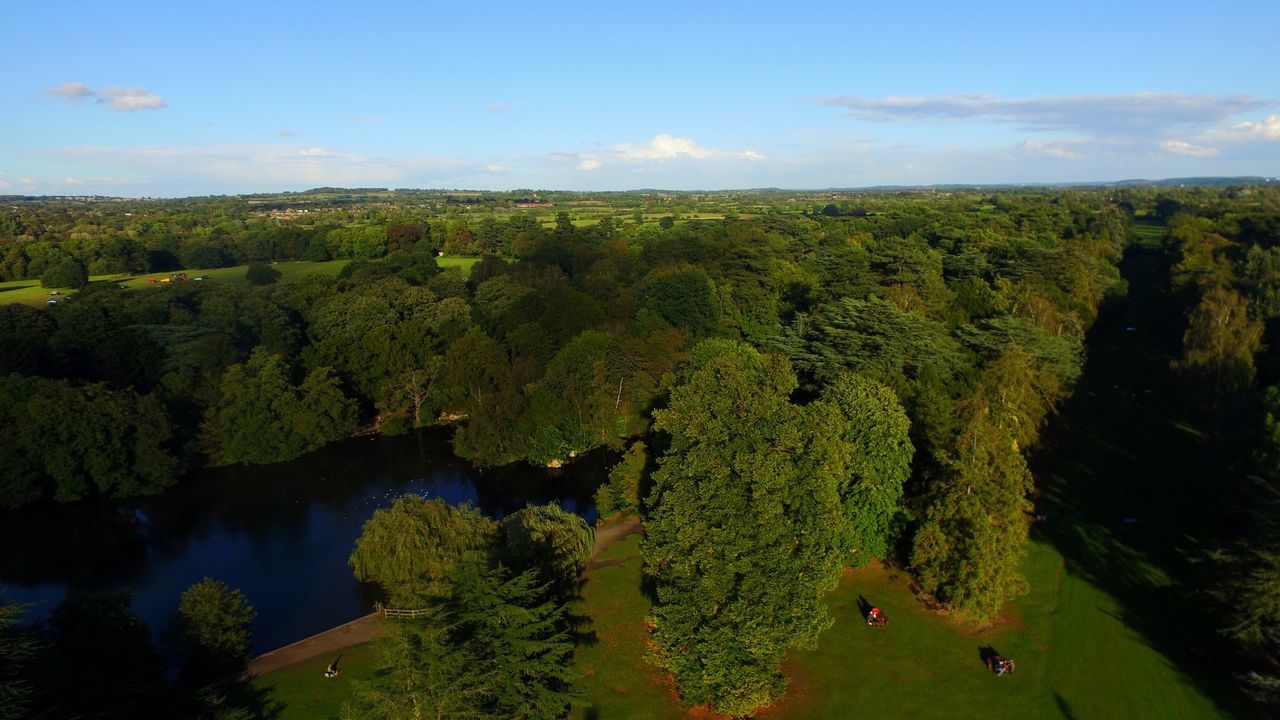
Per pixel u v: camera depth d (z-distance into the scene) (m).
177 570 59.44
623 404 82.56
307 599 53.69
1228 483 54.28
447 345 100.00
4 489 68.50
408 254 157.75
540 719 34.62
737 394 48.94
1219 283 95.69
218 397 84.81
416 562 49.38
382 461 82.38
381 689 31.52
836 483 42.34
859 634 44.34
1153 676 39.69
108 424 72.25
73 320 89.56
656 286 105.69
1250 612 37.72
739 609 36.28
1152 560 50.91
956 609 43.59
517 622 34.84
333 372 90.12
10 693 28.47
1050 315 83.62
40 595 56.47
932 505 44.81
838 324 71.50
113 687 33.81
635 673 41.75
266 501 72.50
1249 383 65.19
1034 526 55.94
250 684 41.12
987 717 37.66
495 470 78.75
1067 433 74.50
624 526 60.91
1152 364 98.38
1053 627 44.31
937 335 69.81
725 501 38.69
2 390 71.12
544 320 97.81
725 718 37.91
